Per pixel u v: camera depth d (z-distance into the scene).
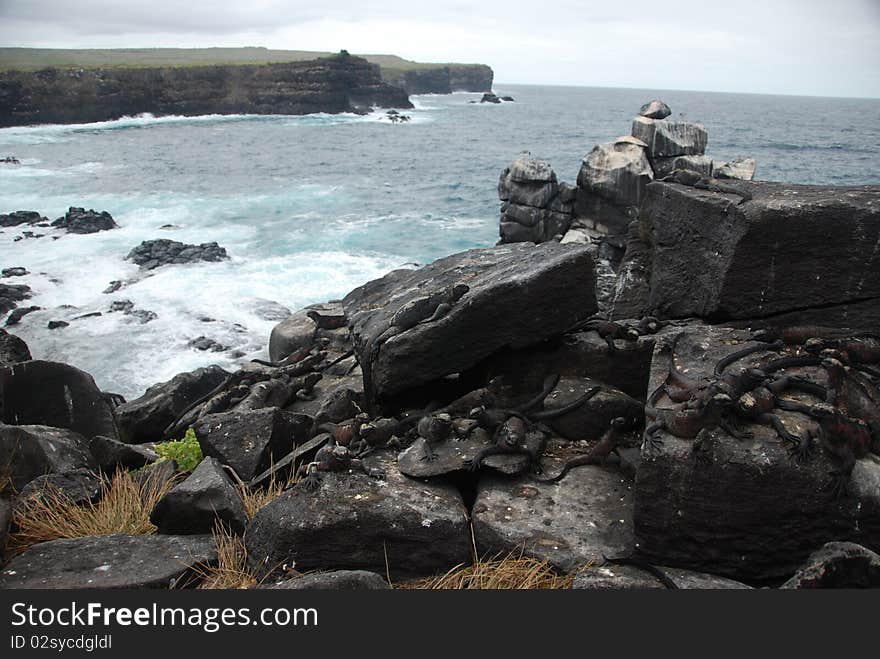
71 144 73.25
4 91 89.25
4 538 6.40
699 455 5.47
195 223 36.12
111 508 7.62
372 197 45.50
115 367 18.69
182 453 9.44
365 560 6.21
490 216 39.81
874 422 5.72
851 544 4.92
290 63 126.19
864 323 7.91
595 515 6.34
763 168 62.00
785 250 7.94
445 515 6.21
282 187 49.31
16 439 8.34
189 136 85.44
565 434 7.60
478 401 7.95
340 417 9.31
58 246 30.38
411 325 8.16
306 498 6.41
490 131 108.31
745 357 6.91
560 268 7.66
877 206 7.74
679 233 9.22
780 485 5.34
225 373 14.17
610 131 113.88
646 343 8.08
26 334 20.61
